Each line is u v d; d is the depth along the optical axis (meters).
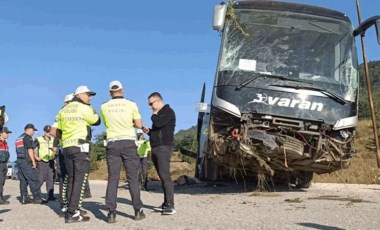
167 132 8.39
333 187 14.59
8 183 27.41
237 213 8.34
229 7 11.25
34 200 11.81
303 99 10.52
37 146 11.95
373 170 17.61
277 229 6.53
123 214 8.60
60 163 10.07
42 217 8.62
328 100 10.59
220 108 10.58
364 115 30.25
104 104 7.96
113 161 7.80
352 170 18.30
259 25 11.27
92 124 8.36
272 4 11.54
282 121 10.45
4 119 8.63
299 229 6.52
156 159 8.42
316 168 11.23
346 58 11.11
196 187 14.98
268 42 11.09
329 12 11.54
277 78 10.62
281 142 10.33
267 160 10.88
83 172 8.02
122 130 7.85
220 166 13.17
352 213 8.21
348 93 10.73
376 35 10.74
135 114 7.91
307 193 12.45
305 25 11.32
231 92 10.58
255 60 10.90
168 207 8.34
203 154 13.41
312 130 10.52
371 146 21.22
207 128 11.61
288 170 11.41
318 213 8.23
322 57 11.03
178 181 16.50
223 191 13.45
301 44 11.12
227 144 10.59
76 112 8.12
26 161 11.71
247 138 10.39
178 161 26.17
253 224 7.00
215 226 6.87
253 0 11.63
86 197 12.58
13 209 10.23
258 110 10.45
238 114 10.41
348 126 10.57
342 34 11.31
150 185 18.50
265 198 11.21
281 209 8.91
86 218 7.98
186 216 8.05
